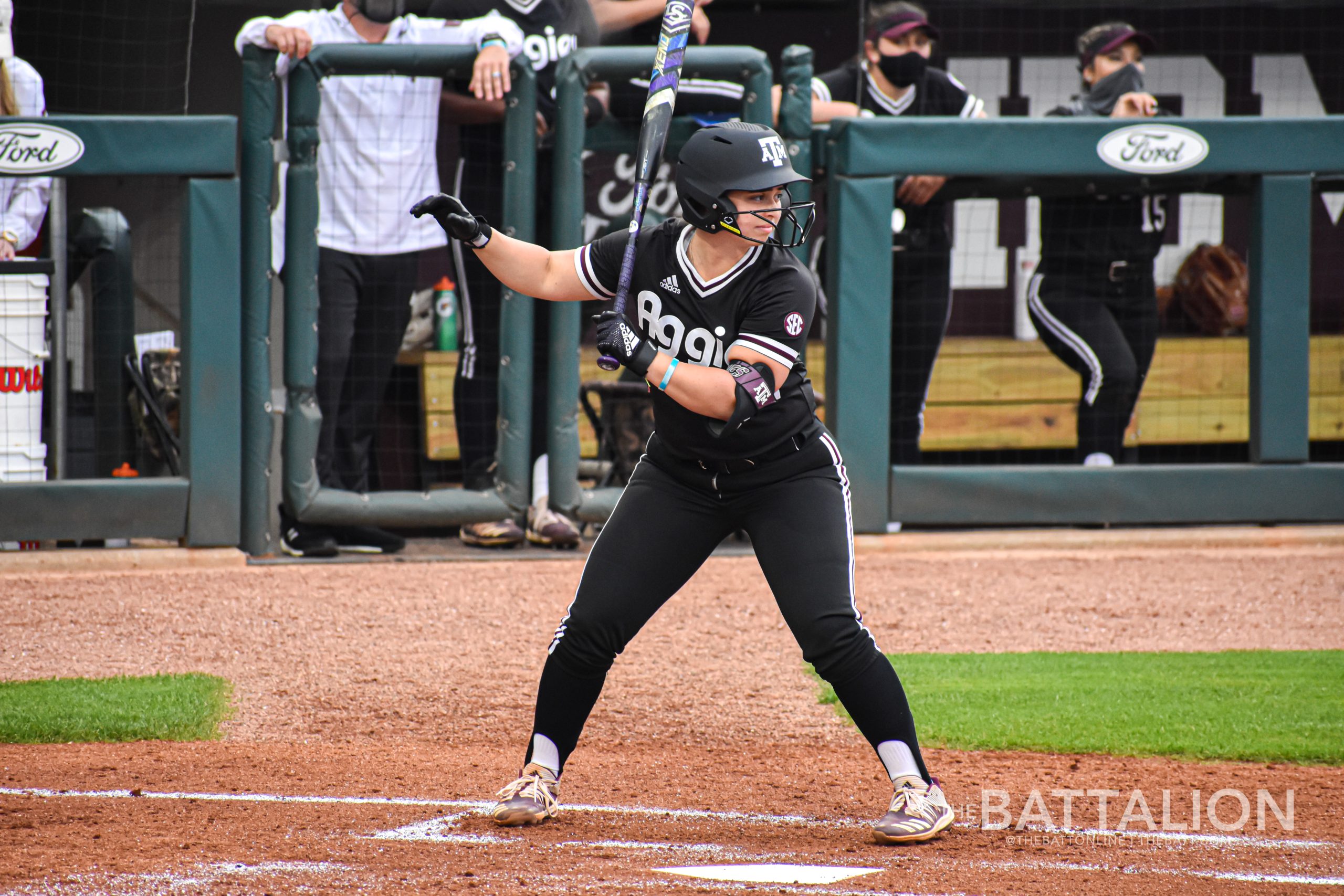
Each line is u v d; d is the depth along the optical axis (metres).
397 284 24.20
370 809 12.05
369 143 23.62
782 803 12.59
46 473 23.38
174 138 22.94
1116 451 26.48
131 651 18.25
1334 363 30.11
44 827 11.33
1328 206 32.50
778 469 11.16
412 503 24.33
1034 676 17.45
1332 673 17.58
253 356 23.86
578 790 12.89
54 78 29.11
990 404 30.25
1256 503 25.94
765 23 32.00
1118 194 25.66
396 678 17.14
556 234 24.53
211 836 11.13
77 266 24.88
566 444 24.75
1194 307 31.33
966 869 10.53
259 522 24.17
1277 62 33.00
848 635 10.92
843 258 24.88
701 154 10.55
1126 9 32.72
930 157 24.73
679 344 11.15
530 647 18.73
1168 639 19.70
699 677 17.42
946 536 25.64
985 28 32.44
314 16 24.39
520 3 25.95
